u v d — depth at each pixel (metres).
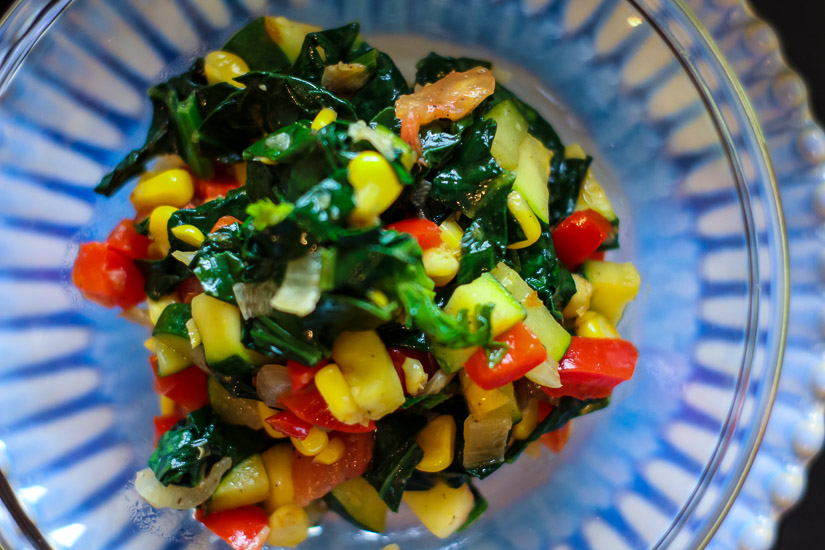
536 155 0.15
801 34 0.18
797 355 0.16
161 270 0.15
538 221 0.14
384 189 0.12
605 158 0.17
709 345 0.16
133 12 0.16
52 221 0.16
